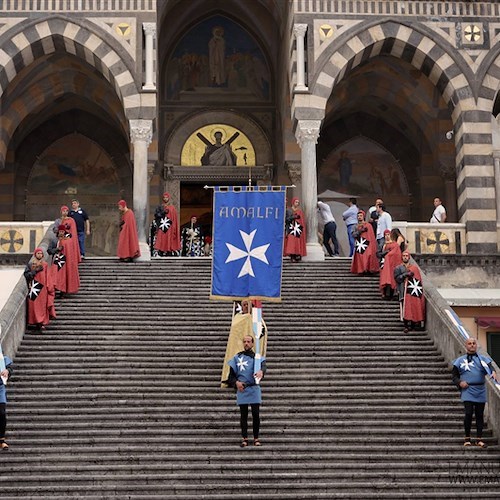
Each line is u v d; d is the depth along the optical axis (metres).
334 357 20.44
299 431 17.66
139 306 22.70
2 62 28.48
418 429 17.84
